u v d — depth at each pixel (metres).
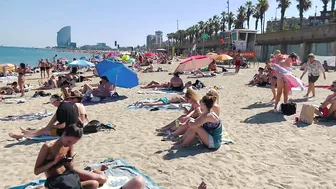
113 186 4.52
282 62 10.26
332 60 30.27
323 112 8.66
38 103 12.93
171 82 15.50
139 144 6.80
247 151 6.27
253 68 31.25
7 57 81.94
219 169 5.37
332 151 6.21
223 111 10.23
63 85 11.24
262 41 54.66
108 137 7.40
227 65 36.59
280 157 5.94
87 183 4.26
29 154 6.30
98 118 9.57
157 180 4.95
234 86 16.70
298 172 5.24
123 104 11.96
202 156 5.98
